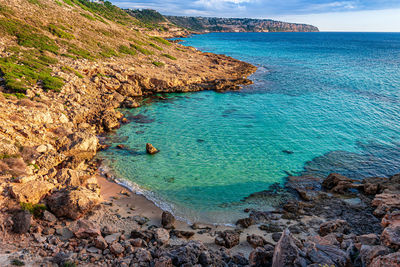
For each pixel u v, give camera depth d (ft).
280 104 156.25
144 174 82.23
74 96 129.59
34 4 221.66
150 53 248.52
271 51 451.53
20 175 65.26
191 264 40.45
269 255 43.04
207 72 228.63
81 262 42.68
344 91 184.44
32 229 50.72
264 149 100.01
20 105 100.94
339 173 84.12
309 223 60.29
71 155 88.38
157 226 58.80
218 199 70.85
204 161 91.04
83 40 211.20
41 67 144.56
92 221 57.72
